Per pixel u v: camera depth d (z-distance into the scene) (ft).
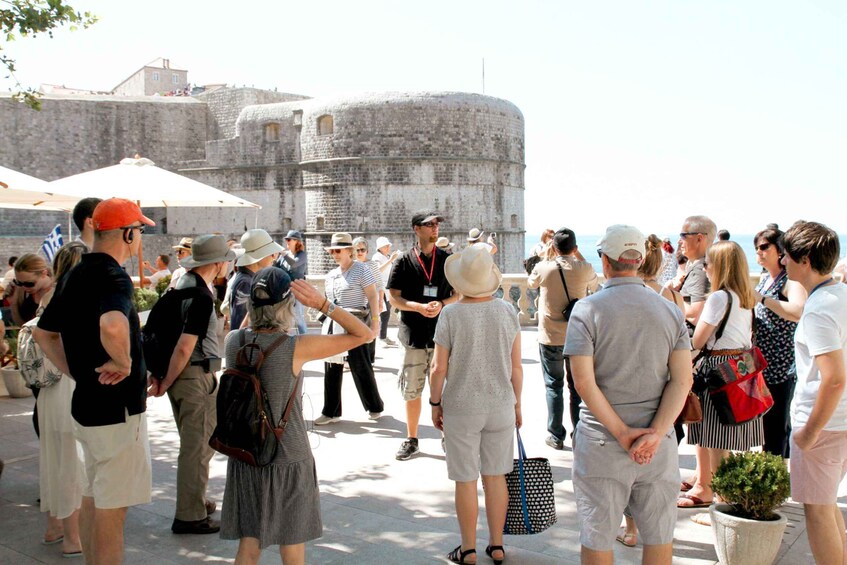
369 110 163.84
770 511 16.97
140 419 16.01
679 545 18.79
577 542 19.20
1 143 171.63
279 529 14.46
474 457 17.79
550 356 26.73
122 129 185.57
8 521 20.94
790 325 21.71
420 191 164.35
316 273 173.27
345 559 18.16
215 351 20.22
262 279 14.73
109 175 44.37
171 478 24.44
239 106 190.29
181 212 187.21
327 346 14.75
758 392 18.83
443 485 23.41
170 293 19.36
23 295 34.09
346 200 166.91
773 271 22.63
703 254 22.99
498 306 18.04
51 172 177.58
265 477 14.39
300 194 176.96
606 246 14.16
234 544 19.27
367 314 31.45
